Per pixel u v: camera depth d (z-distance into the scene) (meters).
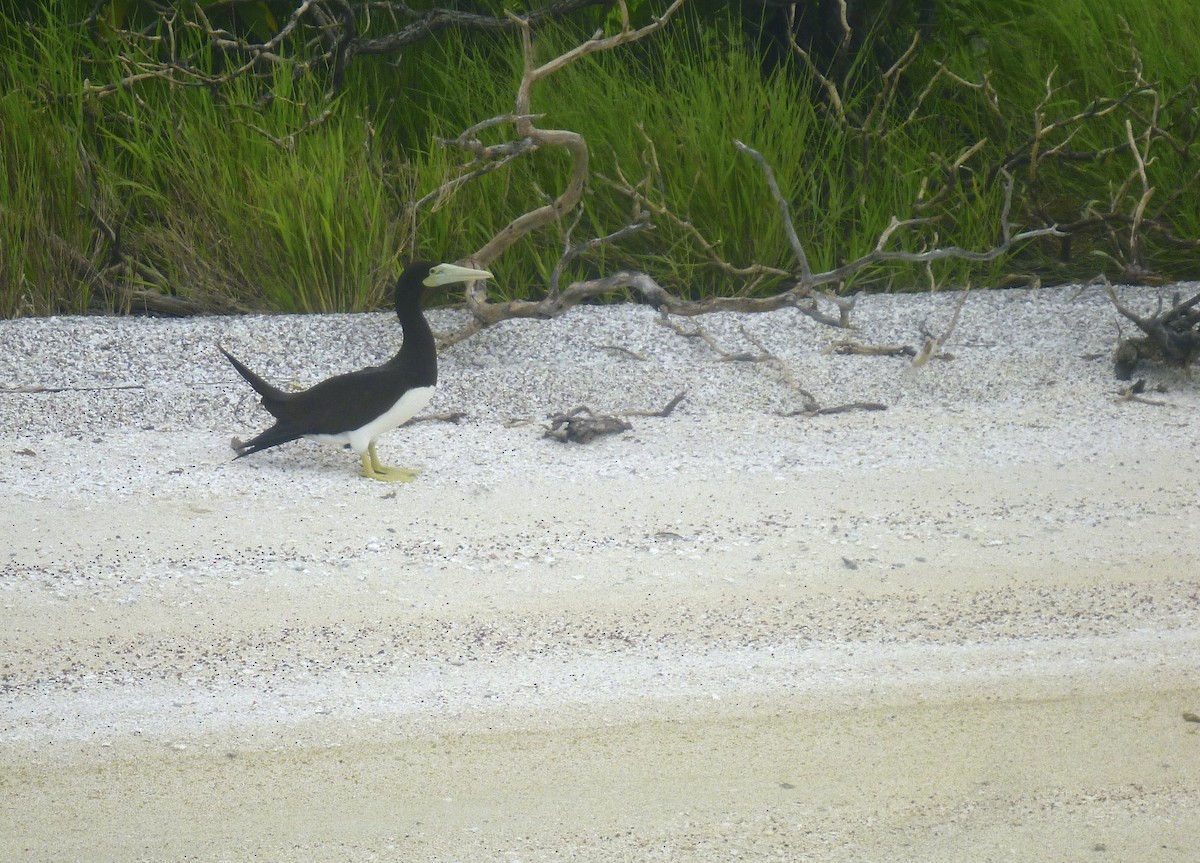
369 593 8.29
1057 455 10.70
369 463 10.34
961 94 17.28
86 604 8.06
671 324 13.66
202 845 5.99
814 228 15.51
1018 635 7.82
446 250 14.91
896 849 6.03
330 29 16.58
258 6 17.28
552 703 7.12
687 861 5.94
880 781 6.52
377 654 7.57
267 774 6.51
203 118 15.13
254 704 7.07
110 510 9.53
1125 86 15.94
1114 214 14.91
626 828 6.15
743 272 14.54
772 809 6.30
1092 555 8.81
